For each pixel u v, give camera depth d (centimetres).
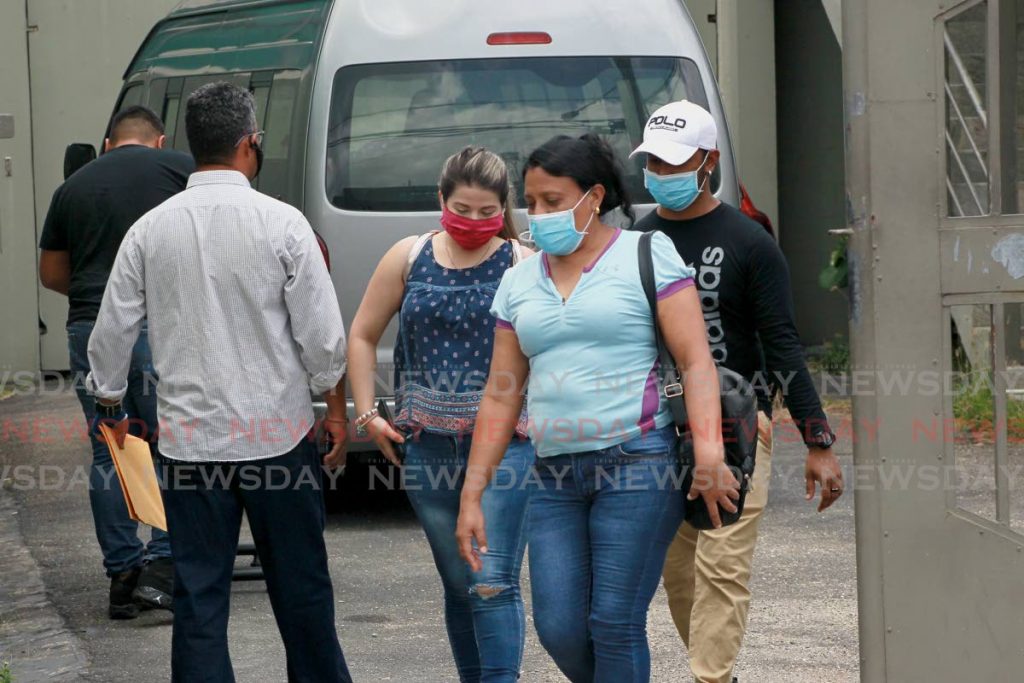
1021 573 1157
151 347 1357
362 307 1433
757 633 1728
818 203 3891
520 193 2228
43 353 3772
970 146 1148
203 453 1327
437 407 1363
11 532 2331
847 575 1972
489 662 1350
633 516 1175
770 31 3688
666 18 2333
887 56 1130
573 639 1198
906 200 1137
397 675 1608
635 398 1178
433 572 2050
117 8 3731
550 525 1214
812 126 3869
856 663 1616
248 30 2450
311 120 2203
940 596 1158
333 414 1426
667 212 1367
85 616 1870
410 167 2216
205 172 1348
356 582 2003
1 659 1691
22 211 3706
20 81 3691
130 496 1449
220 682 1346
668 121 1323
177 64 2661
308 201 2191
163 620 1853
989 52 1136
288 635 1381
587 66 2280
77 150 2209
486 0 2269
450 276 1370
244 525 2353
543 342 1191
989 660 1160
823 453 1362
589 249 1205
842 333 3875
